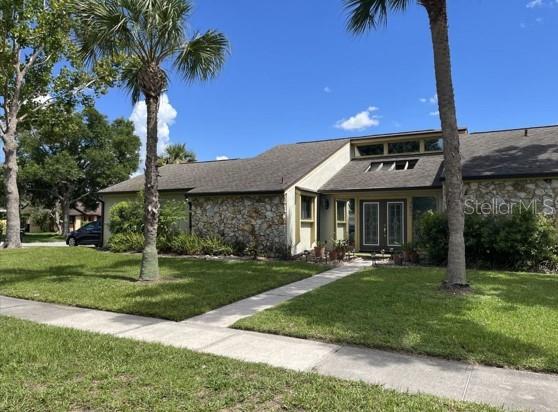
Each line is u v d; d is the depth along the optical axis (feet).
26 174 109.40
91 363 13.85
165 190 59.41
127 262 43.32
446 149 26.71
